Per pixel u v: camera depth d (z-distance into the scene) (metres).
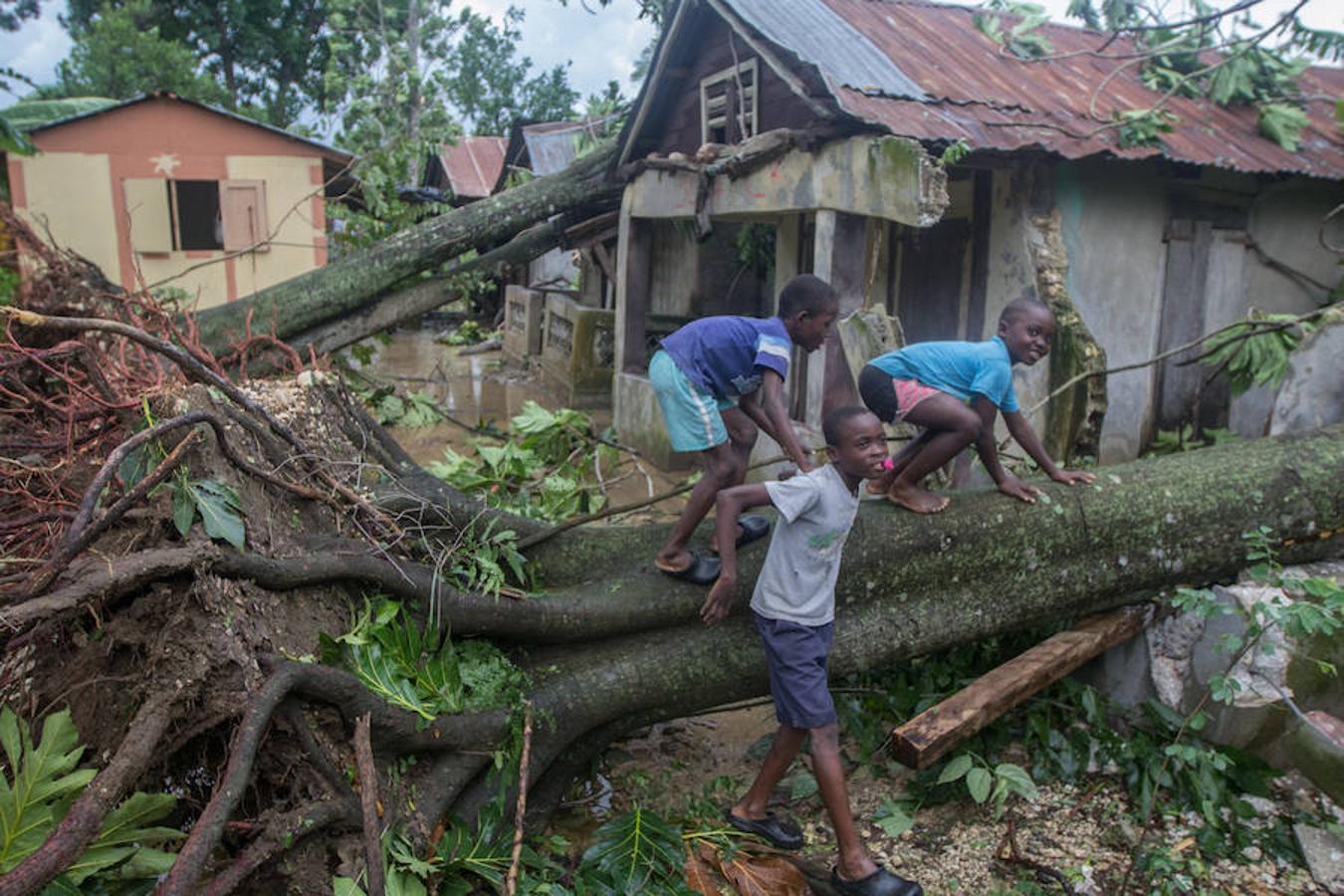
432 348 18.27
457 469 5.80
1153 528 4.14
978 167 6.75
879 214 6.15
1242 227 7.97
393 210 12.39
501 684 3.52
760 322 3.81
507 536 3.82
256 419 3.40
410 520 3.77
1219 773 3.86
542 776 3.66
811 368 7.20
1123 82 8.31
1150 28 6.38
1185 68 8.54
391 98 17.78
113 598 2.63
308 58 34.84
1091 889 3.38
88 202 12.73
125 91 26.14
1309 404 5.00
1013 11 8.52
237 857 2.66
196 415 2.89
